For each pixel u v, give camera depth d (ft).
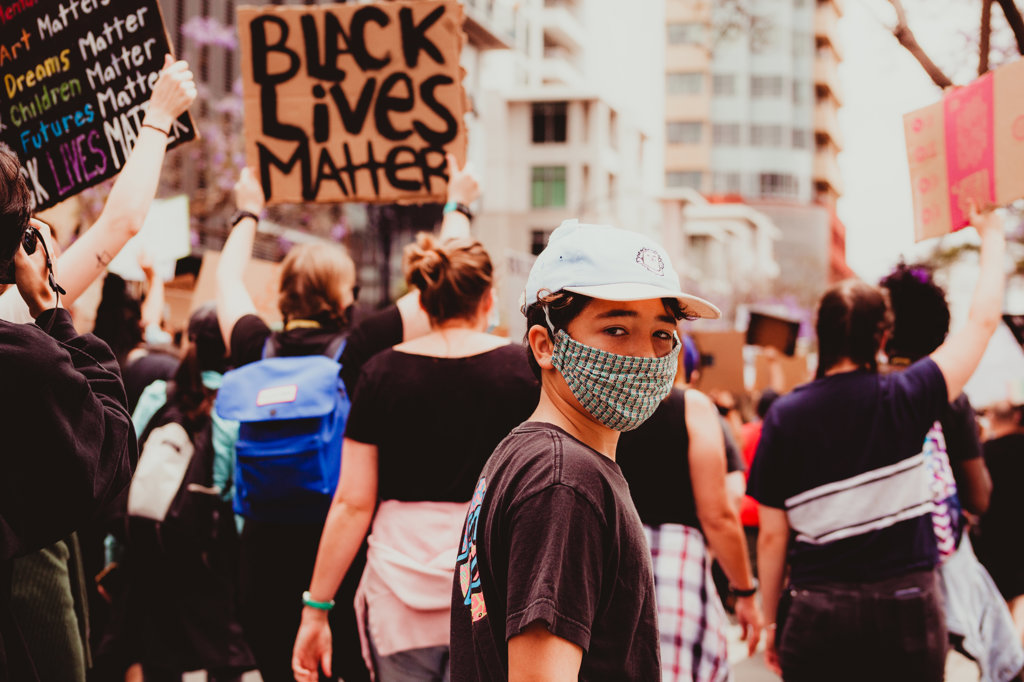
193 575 13.78
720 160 279.90
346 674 11.21
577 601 5.27
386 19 14.03
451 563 9.89
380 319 11.83
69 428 6.46
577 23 212.64
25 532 6.36
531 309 6.15
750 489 11.35
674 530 10.22
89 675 13.69
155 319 16.55
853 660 10.51
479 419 10.09
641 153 197.77
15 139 11.59
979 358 10.73
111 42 10.94
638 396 5.86
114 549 14.60
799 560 10.94
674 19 270.05
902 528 10.53
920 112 12.05
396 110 14.10
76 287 8.63
